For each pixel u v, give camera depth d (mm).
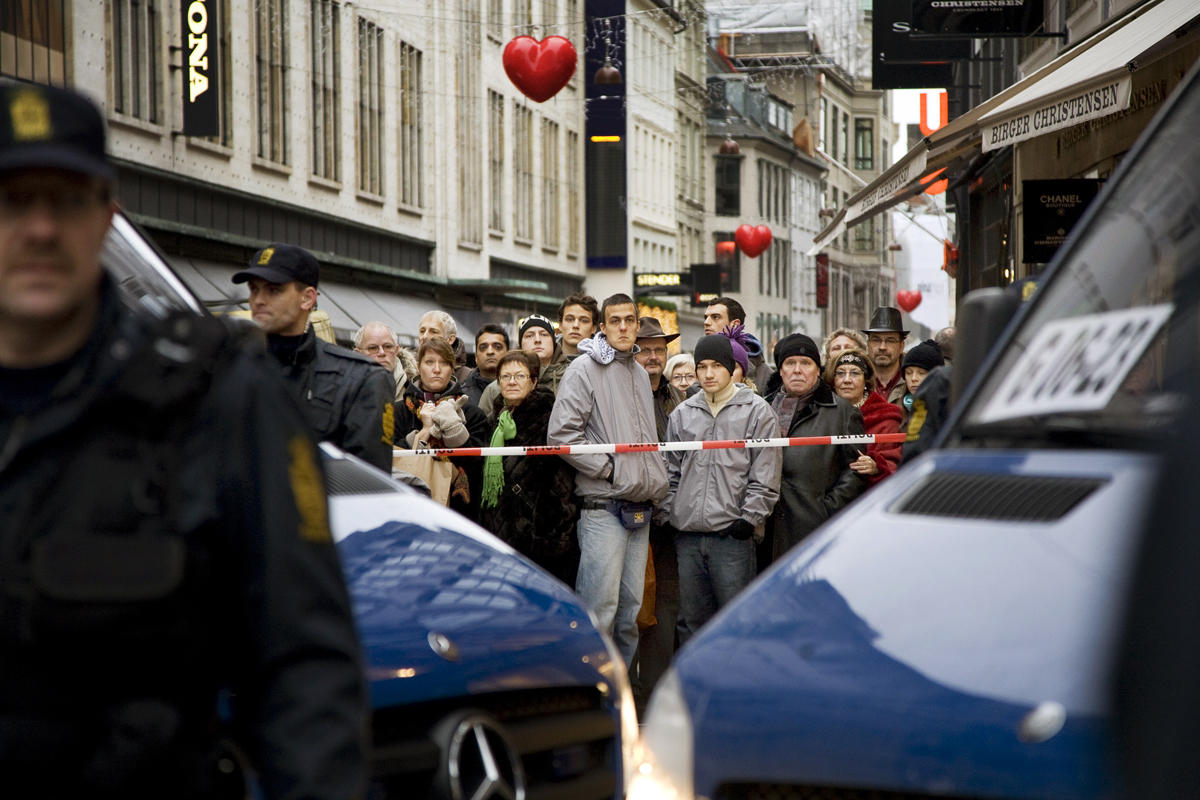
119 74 29578
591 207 66375
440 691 4535
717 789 3318
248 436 2719
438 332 12898
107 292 2721
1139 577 1689
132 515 2590
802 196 110688
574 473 10156
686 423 10023
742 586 9820
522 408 10430
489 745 4508
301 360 6793
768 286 102688
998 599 3260
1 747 2521
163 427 2646
